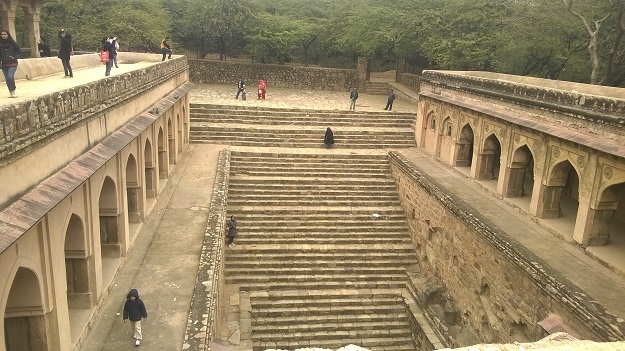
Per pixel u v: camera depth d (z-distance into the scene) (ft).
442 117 61.57
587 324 27.30
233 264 49.19
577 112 36.63
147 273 33.83
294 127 74.02
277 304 45.80
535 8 72.95
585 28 66.69
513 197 46.80
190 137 70.28
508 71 79.00
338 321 45.39
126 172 37.58
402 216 58.23
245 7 105.40
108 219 33.24
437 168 59.16
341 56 120.16
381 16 99.30
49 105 21.31
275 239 52.95
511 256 34.91
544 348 18.84
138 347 25.95
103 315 28.78
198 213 45.34
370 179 63.16
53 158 21.84
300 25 106.73
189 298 30.94
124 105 33.76
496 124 48.26
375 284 49.60
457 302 43.62
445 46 83.05
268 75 108.68
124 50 90.63
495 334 37.09
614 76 63.82
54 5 84.38
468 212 42.14
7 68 24.80
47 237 21.72
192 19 104.01
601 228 36.09
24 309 21.42
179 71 60.29
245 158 64.44
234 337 39.17
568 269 33.27
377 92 107.76
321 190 60.49
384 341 44.27
